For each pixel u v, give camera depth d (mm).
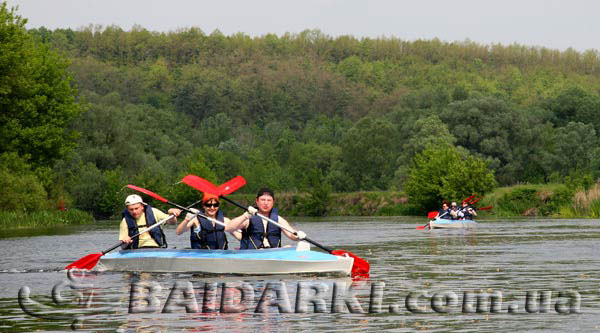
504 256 18734
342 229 38219
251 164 132250
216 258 14789
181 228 15875
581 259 17734
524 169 115750
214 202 15664
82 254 21312
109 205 77250
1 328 9266
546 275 14312
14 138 53719
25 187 49938
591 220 45531
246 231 15680
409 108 164750
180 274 14906
